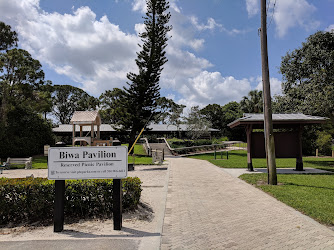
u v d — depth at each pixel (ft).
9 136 85.05
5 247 11.47
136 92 83.15
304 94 60.13
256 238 12.64
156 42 82.43
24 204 15.67
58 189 14.15
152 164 56.13
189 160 67.56
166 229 14.08
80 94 202.39
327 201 19.69
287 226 14.39
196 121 113.39
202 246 11.69
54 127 119.55
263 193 23.61
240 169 43.39
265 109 28.86
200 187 27.02
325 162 57.93
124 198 17.33
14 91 95.91
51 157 14.30
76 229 14.23
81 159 14.34
